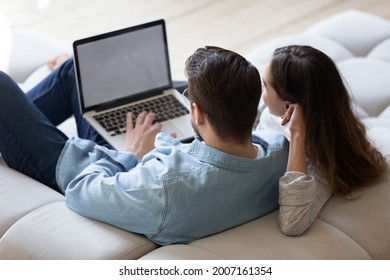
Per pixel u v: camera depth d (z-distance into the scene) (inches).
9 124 90.8
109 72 101.7
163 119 101.7
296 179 73.2
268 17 187.3
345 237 75.9
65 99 109.0
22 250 76.3
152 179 72.5
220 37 179.5
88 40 99.3
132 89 104.2
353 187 81.7
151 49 103.9
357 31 138.5
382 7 189.5
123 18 191.3
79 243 74.8
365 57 134.6
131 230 75.7
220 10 191.8
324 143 78.2
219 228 75.2
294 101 77.8
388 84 119.2
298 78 76.7
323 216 79.1
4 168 91.0
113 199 74.3
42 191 86.1
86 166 88.5
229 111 70.3
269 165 76.1
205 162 73.5
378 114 115.9
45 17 194.4
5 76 92.2
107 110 102.7
